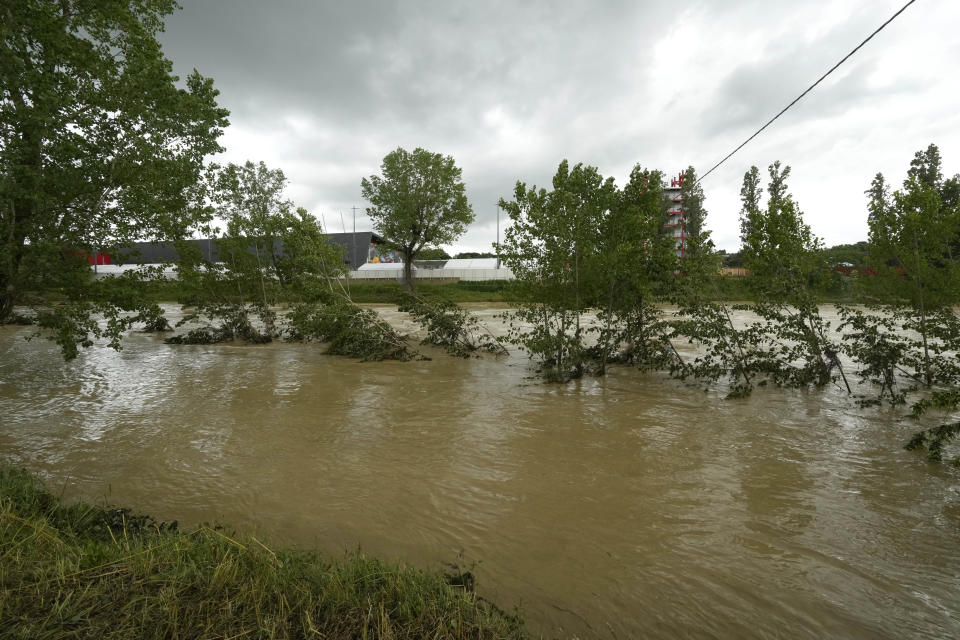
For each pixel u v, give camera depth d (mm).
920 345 10148
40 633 2184
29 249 10672
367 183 47844
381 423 8508
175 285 19172
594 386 11477
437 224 49125
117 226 11609
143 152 11992
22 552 3014
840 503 5375
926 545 4523
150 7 14523
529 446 7324
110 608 2451
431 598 2920
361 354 15805
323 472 6336
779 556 4371
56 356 16109
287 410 9359
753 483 5934
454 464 6633
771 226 10781
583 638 3332
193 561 2967
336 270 18500
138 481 5984
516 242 13055
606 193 12703
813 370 10797
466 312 17578
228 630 2348
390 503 5449
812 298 10641
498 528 4902
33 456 6801
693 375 12227
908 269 10078
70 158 10953
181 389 11195
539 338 12594
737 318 23609
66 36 11188
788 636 3398
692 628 3465
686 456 6859
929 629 3451
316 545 4516
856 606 3699
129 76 11906
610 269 12648
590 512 5238
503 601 3707
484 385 11633
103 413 9094
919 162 52500
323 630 2459
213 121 14852
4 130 10430
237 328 20547
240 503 5414
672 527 4914
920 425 8047
